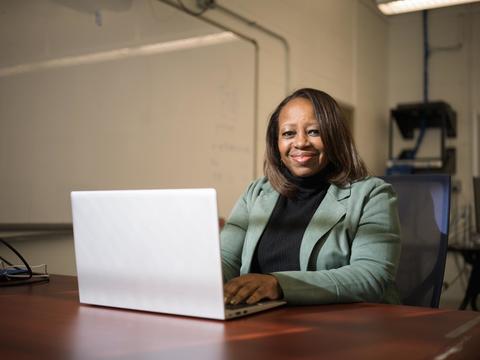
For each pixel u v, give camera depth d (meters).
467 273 4.80
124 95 2.55
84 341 0.75
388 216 1.22
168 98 2.81
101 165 2.44
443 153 5.16
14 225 2.06
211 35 3.12
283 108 1.39
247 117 3.46
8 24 2.04
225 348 0.70
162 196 0.87
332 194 1.29
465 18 5.52
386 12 4.20
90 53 2.38
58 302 1.04
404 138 5.79
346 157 1.33
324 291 1.00
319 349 0.69
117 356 0.67
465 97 5.51
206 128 3.09
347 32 4.94
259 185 1.48
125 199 0.92
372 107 5.50
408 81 5.82
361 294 1.04
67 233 2.31
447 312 0.94
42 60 2.17
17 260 2.11
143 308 0.93
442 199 1.48
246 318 0.88
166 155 2.80
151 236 0.90
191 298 0.88
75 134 2.31
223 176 3.23
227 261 1.37
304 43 4.15
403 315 0.91
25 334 0.79
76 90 2.32
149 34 2.70
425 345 0.71
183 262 0.87
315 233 1.23
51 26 2.21
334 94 4.68
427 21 5.70
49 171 2.21
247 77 3.45
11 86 2.05
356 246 1.18
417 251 1.46
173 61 2.85
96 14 2.41
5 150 2.03
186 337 0.76
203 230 0.84
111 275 0.97
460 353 0.69
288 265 1.27
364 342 0.73
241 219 1.45
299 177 1.36
